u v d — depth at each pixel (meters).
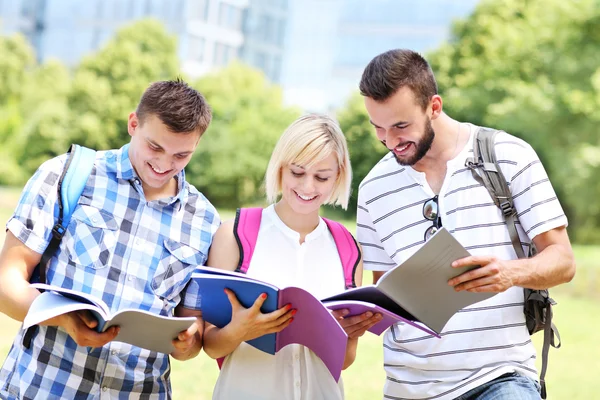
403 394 3.22
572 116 23.23
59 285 2.82
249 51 40.44
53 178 2.88
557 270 2.93
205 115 2.92
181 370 7.67
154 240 2.96
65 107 32.09
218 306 2.83
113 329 2.54
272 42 40.75
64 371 2.81
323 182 2.98
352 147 24.25
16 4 41.75
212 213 3.13
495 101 25.55
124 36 33.59
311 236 3.08
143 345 2.70
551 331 3.12
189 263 3.00
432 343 3.13
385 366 3.31
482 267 2.69
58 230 2.84
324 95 40.09
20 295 2.71
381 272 3.44
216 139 30.73
